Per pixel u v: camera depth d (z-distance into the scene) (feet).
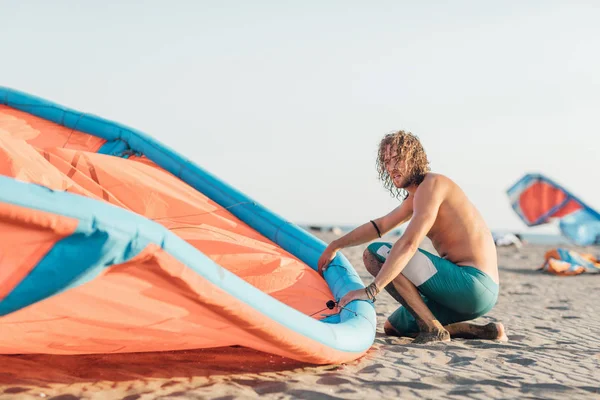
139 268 7.09
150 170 16.14
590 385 9.24
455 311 12.30
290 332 8.48
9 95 19.03
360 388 8.61
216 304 7.57
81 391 7.90
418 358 10.74
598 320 17.94
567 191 55.72
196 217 15.25
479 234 12.16
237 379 8.84
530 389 8.84
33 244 6.53
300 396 8.05
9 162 9.62
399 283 12.07
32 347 8.64
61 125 18.75
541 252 78.07
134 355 9.86
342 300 11.37
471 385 9.01
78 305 7.64
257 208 16.25
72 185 10.39
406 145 11.89
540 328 15.71
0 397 7.48
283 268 13.11
